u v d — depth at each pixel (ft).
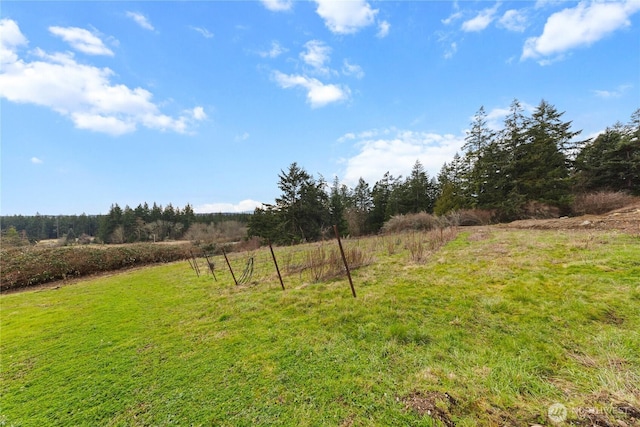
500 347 8.11
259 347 9.89
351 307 12.48
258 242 70.85
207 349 10.19
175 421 6.61
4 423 7.02
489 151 58.49
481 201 59.16
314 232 78.54
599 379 6.27
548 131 56.24
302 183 78.59
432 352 8.25
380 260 22.04
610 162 56.34
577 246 17.75
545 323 9.09
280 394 7.18
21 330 14.12
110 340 11.85
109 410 7.26
